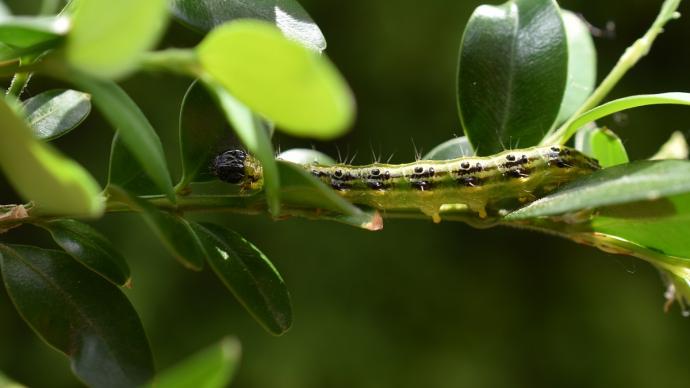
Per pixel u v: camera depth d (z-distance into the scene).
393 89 0.61
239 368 0.57
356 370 0.59
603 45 0.62
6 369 0.56
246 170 0.19
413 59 0.60
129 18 0.15
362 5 0.60
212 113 0.18
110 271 0.17
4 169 0.15
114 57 0.15
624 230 0.18
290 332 0.58
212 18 0.17
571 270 0.63
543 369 0.62
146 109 0.54
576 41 0.20
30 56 0.16
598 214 0.18
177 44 0.48
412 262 0.62
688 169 0.16
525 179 0.20
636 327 0.61
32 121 0.18
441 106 0.60
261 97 0.15
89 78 0.15
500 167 0.20
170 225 0.17
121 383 0.17
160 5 0.15
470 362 0.61
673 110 0.62
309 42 0.17
